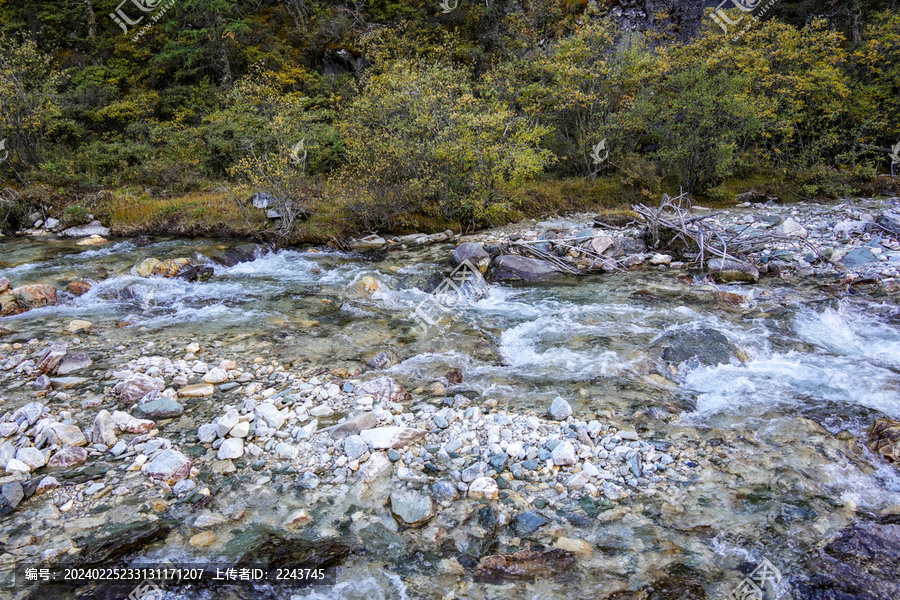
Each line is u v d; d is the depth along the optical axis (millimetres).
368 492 3941
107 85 19812
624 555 3334
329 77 20375
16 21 22375
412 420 4848
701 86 13258
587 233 10852
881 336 6297
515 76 16359
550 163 14422
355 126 14133
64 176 14430
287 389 5480
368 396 5258
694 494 3834
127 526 3623
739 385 5367
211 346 6617
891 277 8008
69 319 7562
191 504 3836
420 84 13039
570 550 3377
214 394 5398
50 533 3559
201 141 16344
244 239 11758
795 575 3158
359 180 12492
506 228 12266
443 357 6297
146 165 15289
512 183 12703
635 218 11664
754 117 13148
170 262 9648
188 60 19594
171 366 5930
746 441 4422
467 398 5262
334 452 4398
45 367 5883
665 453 4273
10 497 3824
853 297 7500
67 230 12727
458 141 11695
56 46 22328
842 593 3031
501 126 12500
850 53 15938
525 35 19297
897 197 13570
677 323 6980
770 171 15016
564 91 14633
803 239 9508
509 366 6078
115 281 9055
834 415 4766
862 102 14188
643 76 14289
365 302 8273
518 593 3098
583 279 9062
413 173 12508
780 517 3592
